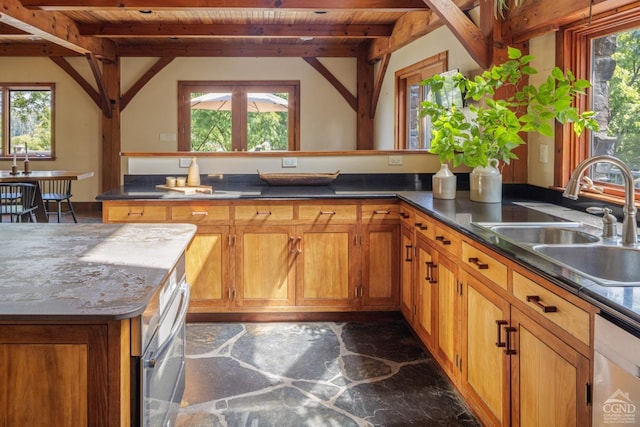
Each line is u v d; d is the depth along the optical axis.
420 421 2.29
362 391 2.58
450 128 3.12
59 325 1.25
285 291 3.54
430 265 2.83
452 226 2.41
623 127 2.61
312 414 2.36
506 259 1.88
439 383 2.66
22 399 1.26
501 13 3.23
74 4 4.44
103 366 1.26
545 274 1.56
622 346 1.21
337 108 7.98
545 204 3.09
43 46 7.72
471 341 2.26
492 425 2.04
